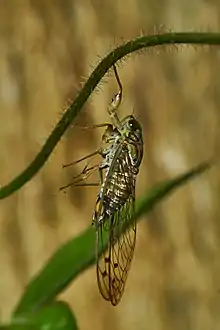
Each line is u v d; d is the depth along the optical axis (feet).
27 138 1.37
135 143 0.90
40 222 1.36
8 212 1.36
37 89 1.37
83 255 0.97
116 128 0.90
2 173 1.37
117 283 0.89
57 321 0.92
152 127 1.38
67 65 1.37
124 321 1.37
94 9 1.37
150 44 0.85
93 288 1.36
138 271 1.38
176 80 1.38
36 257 1.37
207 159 1.39
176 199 1.38
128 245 0.91
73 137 1.34
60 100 1.37
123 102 1.37
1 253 1.37
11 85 1.37
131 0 1.37
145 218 1.38
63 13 1.37
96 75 0.84
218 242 1.40
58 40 1.37
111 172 0.89
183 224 1.39
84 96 0.85
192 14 1.38
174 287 1.39
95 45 1.37
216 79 1.39
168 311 1.38
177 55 1.38
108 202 0.89
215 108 1.39
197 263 1.39
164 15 1.38
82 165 1.34
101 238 0.89
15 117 1.37
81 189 1.35
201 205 1.39
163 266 1.38
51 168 1.35
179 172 1.38
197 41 0.87
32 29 1.37
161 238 1.38
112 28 1.37
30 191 1.36
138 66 1.37
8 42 1.37
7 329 0.93
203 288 1.39
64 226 1.36
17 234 1.37
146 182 1.38
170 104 1.38
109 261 0.89
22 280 1.37
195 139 1.39
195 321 1.39
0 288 1.37
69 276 0.97
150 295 1.38
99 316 1.36
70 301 1.36
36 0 1.37
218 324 1.39
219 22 1.39
